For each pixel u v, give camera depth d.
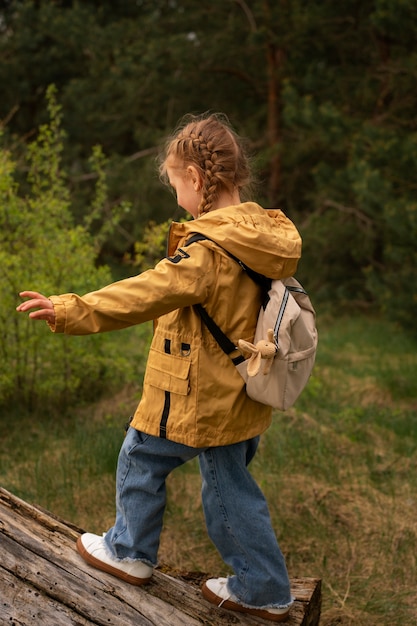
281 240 2.20
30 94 16.22
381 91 12.23
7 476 4.70
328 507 4.25
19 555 2.31
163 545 3.92
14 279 5.62
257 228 2.17
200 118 2.66
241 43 13.34
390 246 9.62
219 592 2.51
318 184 11.70
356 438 5.50
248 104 14.72
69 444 5.21
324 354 8.82
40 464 4.88
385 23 9.77
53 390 6.23
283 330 2.19
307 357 2.27
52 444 5.30
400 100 11.88
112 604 2.32
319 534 4.01
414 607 3.46
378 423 6.02
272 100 13.48
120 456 2.39
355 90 12.28
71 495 4.36
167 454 2.29
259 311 2.27
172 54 12.98
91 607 2.28
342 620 3.38
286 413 5.72
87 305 2.02
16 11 15.28
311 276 12.85
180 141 2.35
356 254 12.20
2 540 2.32
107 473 4.72
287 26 12.12
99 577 2.38
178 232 2.26
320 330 10.84
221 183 2.32
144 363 6.56
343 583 3.65
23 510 2.49
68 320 2.00
